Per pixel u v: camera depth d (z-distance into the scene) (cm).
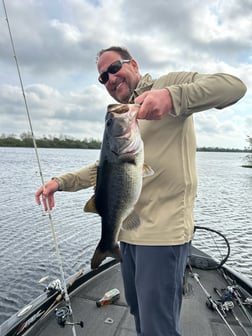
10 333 269
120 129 179
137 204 211
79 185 289
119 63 231
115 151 183
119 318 335
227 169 5912
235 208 1919
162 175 204
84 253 955
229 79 179
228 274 434
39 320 312
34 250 959
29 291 711
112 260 452
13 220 1301
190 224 213
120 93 236
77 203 1794
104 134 189
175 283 205
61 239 1081
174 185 204
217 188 2908
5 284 738
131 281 233
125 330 316
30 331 299
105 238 197
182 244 205
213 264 448
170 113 179
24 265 845
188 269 448
